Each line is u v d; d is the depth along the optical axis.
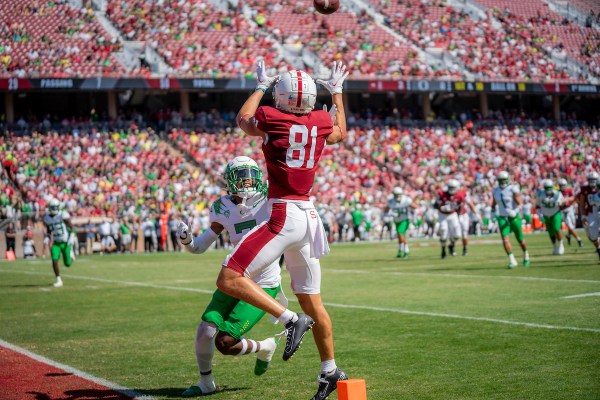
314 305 9.31
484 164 67.06
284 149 9.05
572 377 10.17
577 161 70.25
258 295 8.85
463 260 32.72
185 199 55.22
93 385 10.99
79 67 62.34
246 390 10.43
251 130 9.32
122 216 52.38
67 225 26.91
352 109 73.88
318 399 9.31
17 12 66.00
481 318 15.46
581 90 72.75
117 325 16.92
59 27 65.50
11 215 50.53
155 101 69.12
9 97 60.69
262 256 8.96
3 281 29.92
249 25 71.25
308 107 9.22
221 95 70.81
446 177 64.69
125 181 55.69
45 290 25.61
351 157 64.31
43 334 15.97
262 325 16.27
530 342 12.69
